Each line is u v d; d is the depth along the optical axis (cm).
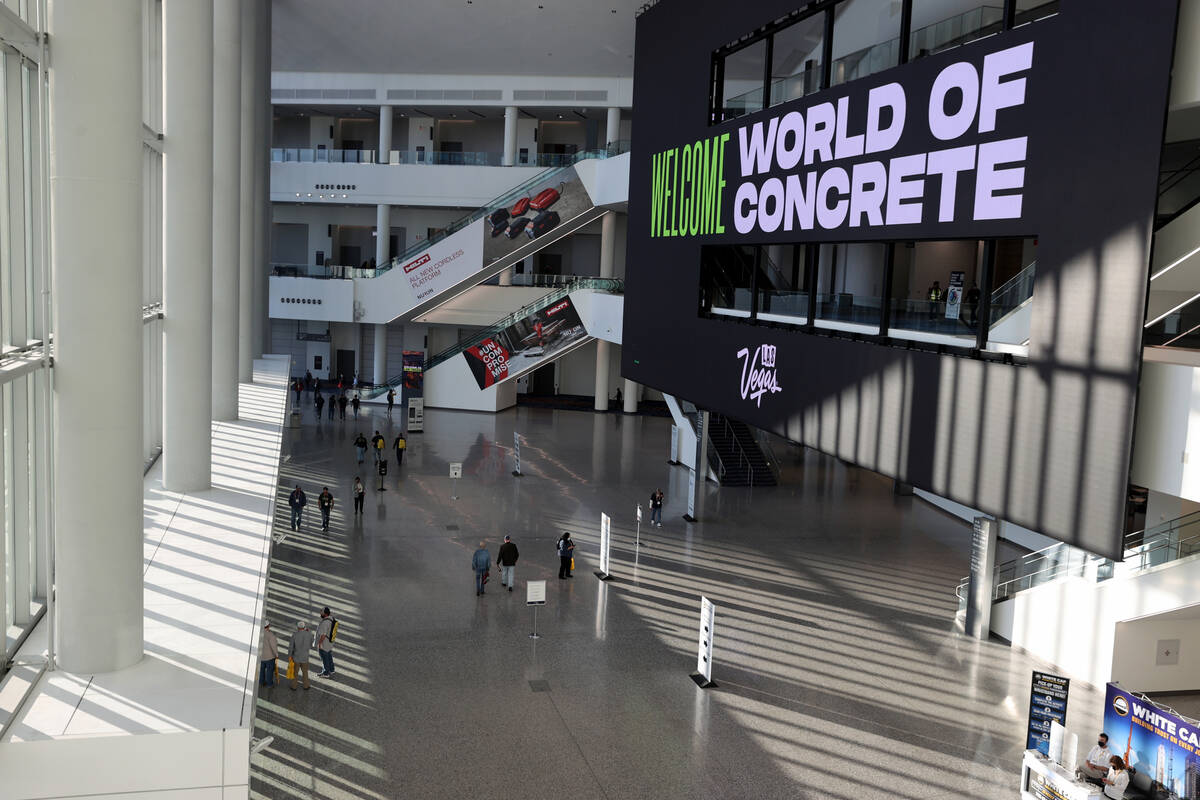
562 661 1542
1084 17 1003
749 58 2069
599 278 4053
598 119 4584
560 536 2283
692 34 1961
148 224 1593
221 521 1323
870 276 2544
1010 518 1116
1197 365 942
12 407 855
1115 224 962
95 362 779
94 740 700
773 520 2547
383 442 2870
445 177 4197
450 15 3412
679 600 1873
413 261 3997
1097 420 987
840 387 1480
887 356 1363
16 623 878
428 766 1183
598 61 3881
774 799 1148
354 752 1209
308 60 4081
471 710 1348
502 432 3709
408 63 4075
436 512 2452
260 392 2469
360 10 3388
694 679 1497
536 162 4219
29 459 883
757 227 1708
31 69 869
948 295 1302
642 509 2581
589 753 1238
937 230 1242
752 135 1720
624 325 2331
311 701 1356
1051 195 1047
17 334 864
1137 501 1848
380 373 4462
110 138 758
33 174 886
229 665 850
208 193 1417
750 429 3191
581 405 4597
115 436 799
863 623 1794
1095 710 1464
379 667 1487
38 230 896
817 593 1956
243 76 2544
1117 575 1530
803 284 2622
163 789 714
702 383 1934
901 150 1312
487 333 4156
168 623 950
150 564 1138
